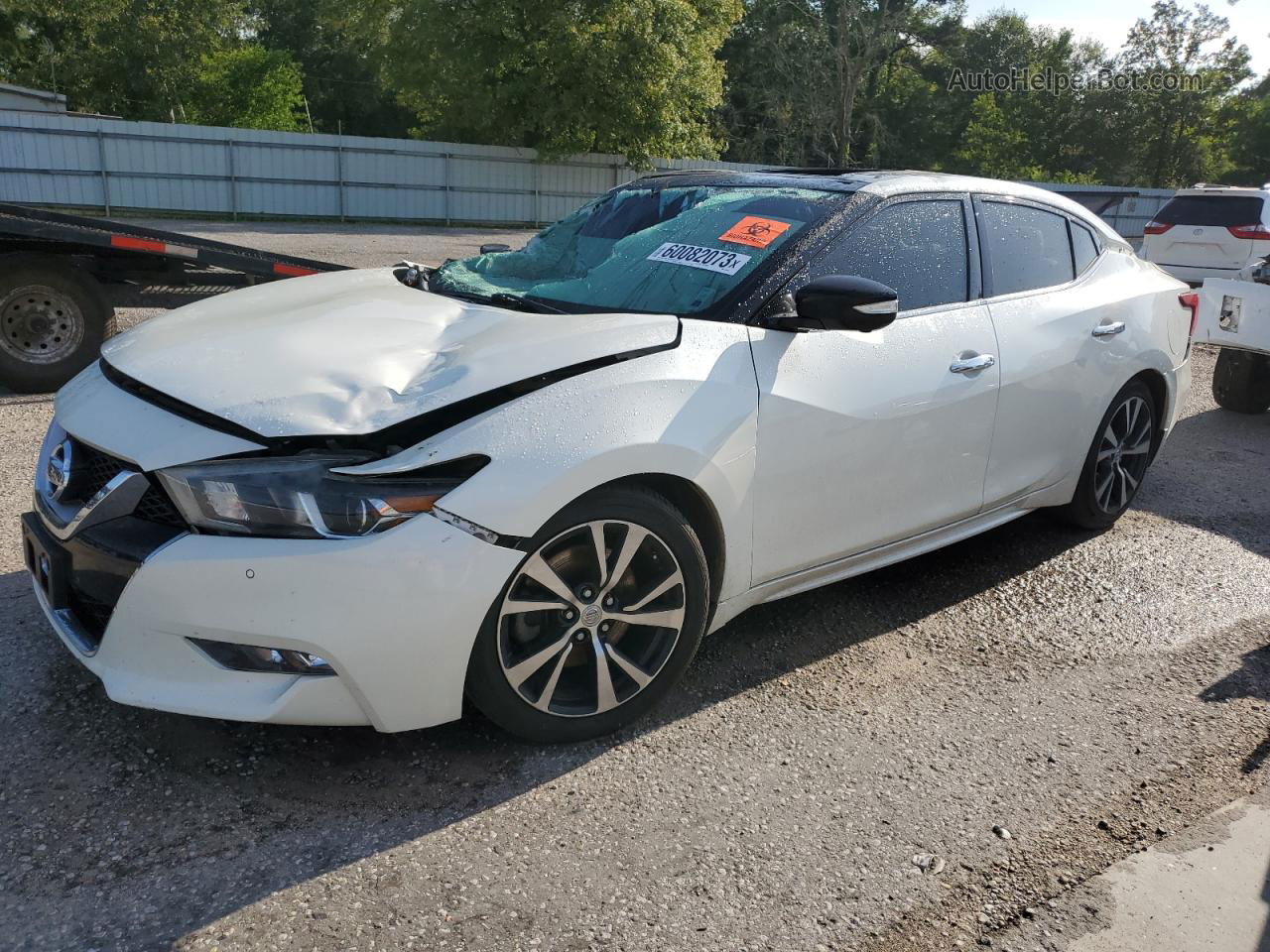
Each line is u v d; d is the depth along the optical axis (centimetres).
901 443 337
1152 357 452
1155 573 432
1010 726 307
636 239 354
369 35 3034
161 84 4006
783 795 267
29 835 234
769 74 4428
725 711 306
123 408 263
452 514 241
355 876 228
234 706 239
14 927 207
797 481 309
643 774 272
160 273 669
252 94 4144
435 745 278
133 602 238
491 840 242
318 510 233
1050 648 361
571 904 223
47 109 2836
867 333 331
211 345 283
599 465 258
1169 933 224
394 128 5428
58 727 275
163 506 243
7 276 607
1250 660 358
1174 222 1459
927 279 358
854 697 319
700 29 2950
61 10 3906
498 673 260
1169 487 561
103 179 2494
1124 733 307
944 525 373
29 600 344
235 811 247
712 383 285
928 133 5388
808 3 4466
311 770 265
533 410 256
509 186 2880
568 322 289
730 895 229
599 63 2700
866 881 237
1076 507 456
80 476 264
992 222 392
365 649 238
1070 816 265
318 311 311
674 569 281
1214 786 281
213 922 212
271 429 238
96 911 213
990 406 370
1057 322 402
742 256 324
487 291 340
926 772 281
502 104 2847
